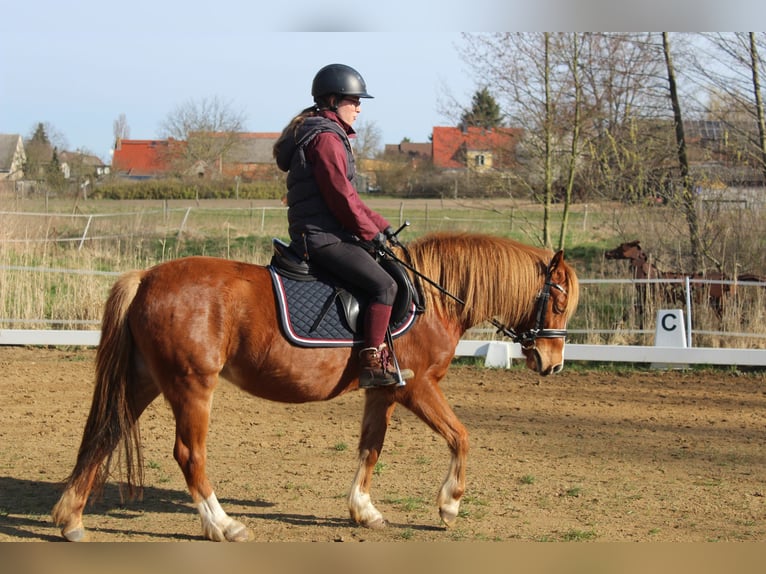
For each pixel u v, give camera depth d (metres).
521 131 17.12
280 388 5.04
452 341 5.50
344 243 5.05
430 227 22.33
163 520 5.56
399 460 7.21
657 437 8.14
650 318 12.85
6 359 11.71
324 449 7.55
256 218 27.05
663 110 16.28
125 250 17.00
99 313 13.31
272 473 6.73
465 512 5.80
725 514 5.82
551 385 10.76
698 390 10.51
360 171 44.94
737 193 14.96
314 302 5.05
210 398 4.88
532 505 5.98
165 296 4.84
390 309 5.08
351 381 5.21
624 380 11.13
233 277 5.00
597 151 16.23
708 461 7.28
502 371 11.70
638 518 5.70
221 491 6.18
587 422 8.74
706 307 12.78
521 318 5.81
